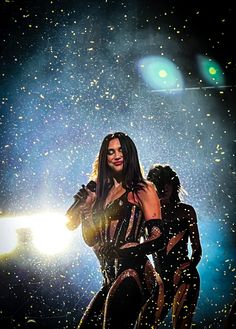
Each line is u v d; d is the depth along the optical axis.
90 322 4.11
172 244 5.25
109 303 3.98
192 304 5.10
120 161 4.38
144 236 4.52
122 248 4.17
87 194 4.56
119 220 4.27
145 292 4.11
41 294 7.38
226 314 6.89
